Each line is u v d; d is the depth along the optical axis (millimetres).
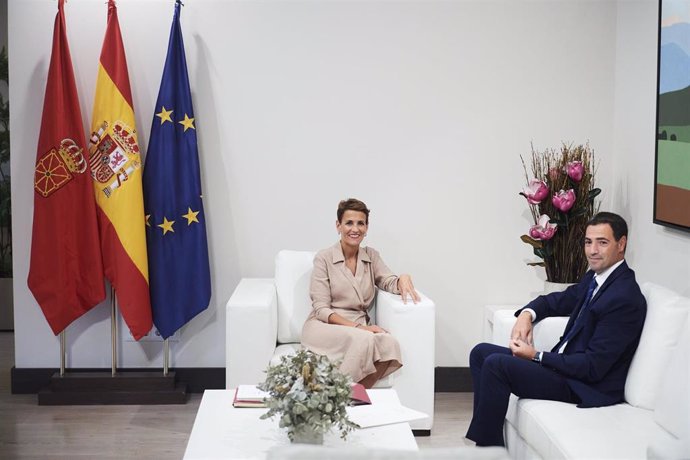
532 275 5090
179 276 4801
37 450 4016
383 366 4074
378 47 4934
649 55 4531
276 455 1595
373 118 4969
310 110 4945
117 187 4668
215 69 4898
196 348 5020
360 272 4438
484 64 4969
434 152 5000
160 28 4840
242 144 4941
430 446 4121
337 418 2775
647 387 3271
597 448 2869
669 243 4301
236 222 4977
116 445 4102
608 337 3375
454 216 5035
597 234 3502
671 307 3277
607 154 5051
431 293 5070
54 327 4750
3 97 6672
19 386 4953
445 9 4934
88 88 4832
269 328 4160
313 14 4902
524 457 3418
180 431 4324
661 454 2525
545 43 4973
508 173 5027
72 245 4695
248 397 3283
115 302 4922
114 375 4844
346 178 4992
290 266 4562
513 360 3484
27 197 4852
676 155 4102
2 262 6809
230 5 4871
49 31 4785
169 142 4723
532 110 5008
